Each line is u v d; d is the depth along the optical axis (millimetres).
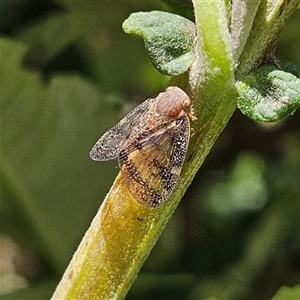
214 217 100
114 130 57
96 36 86
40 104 71
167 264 80
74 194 74
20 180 71
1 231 75
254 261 81
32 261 90
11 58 68
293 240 82
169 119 46
